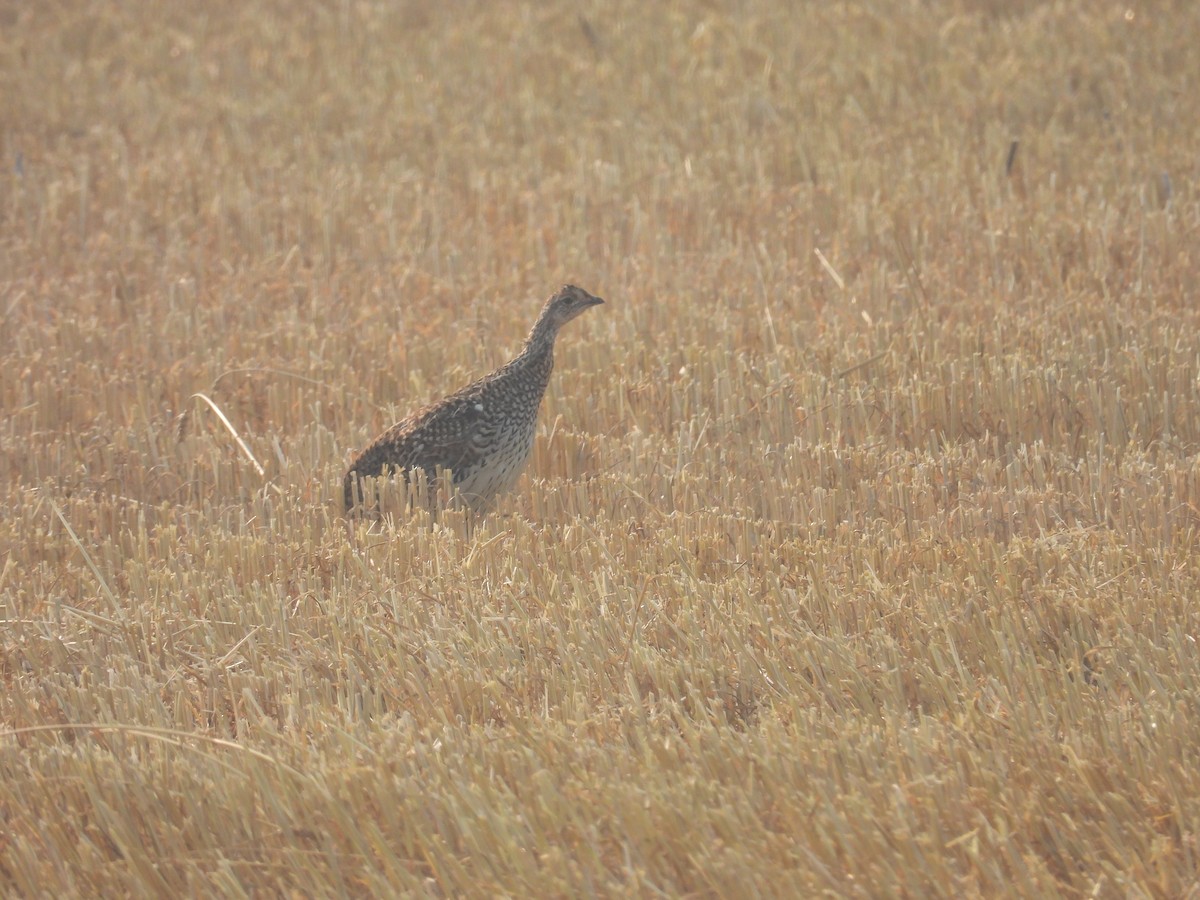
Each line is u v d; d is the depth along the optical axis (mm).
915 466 12539
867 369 15242
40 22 35719
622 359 15938
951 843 6961
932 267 18547
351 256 20953
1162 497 11133
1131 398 13812
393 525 11672
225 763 8117
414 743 8250
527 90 28969
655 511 11914
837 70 27781
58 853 7738
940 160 23000
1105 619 9219
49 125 28141
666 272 19234
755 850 7137
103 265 20578
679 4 33656
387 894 7078
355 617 10117
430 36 33625
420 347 16578
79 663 9977
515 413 13172
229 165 25406
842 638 9242
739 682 8945
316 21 35438
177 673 9578
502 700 8781
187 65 32250
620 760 7926
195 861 7621
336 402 15281
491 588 10547
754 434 14000
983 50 28609
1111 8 30031
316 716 8898
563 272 19656
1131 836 7188
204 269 20594
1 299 19172
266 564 11430
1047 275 18312
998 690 8422
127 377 16047
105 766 8359
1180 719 7918
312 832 7668
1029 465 12477
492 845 7375
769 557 10703
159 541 11914
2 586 11297
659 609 9695
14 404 15953
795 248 20203
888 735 8000
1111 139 23188
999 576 9969
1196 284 17359
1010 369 14336
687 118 26734
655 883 7090
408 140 26812
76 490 13555
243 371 15953
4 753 8617
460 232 21547
